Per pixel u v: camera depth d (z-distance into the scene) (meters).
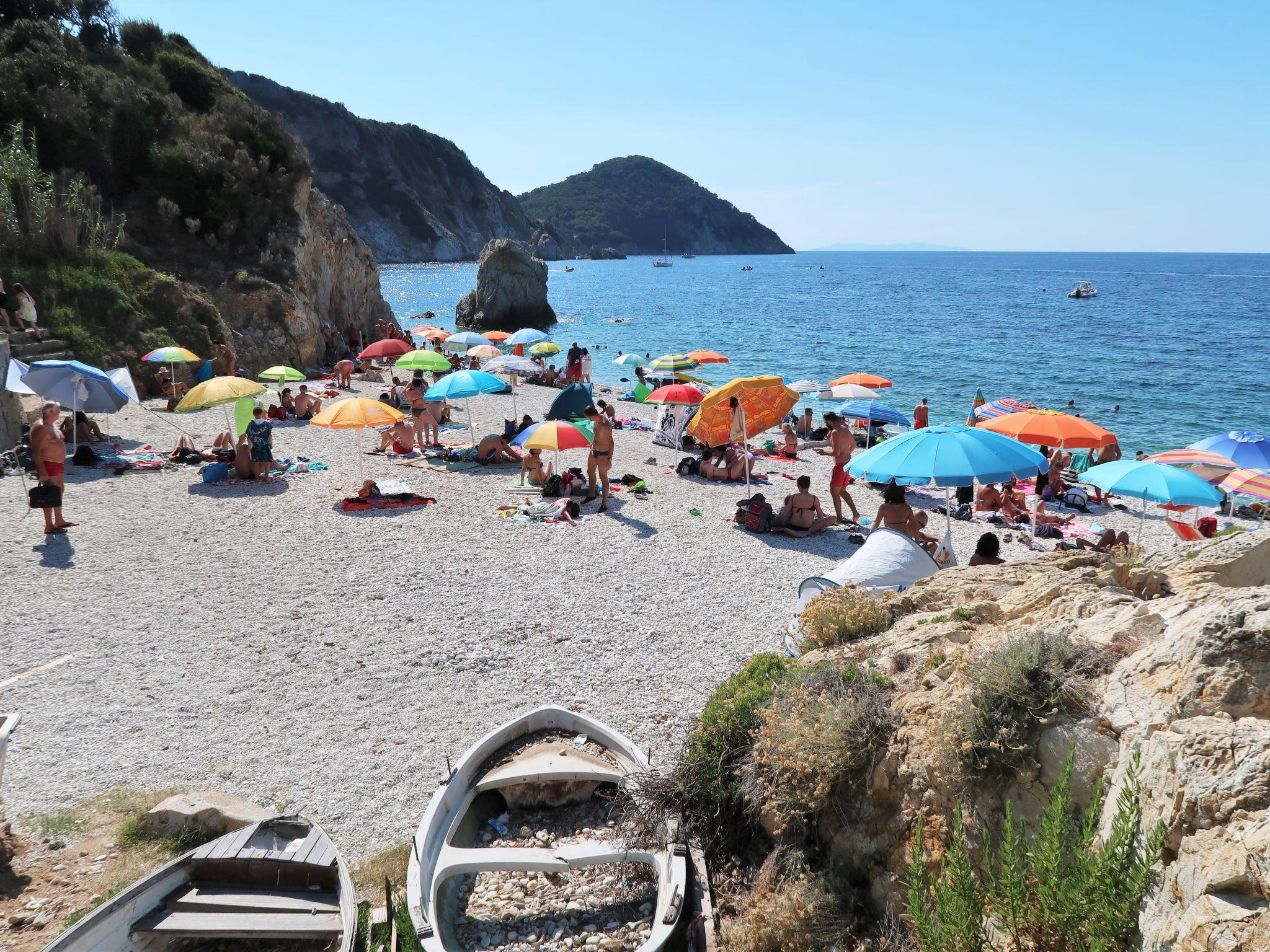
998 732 4.77
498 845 6.68
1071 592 6.25
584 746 7.63
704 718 6.89
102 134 33.38
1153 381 42.66
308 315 33.94
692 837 6.38
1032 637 5.17
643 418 28.62
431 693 9.27
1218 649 4.16
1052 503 18.66
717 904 5.89
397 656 10.09
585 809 7.20
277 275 33.59
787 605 11.88
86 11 38.06
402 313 84.12
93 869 6.39
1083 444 15.59
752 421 18.91
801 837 5.90
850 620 7.59
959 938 4.22
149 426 22.11
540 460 18.53
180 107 36.97
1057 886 4.04
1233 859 3.37
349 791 7.52
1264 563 6.12
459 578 12.64
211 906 5.70
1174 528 15.07
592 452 16.64
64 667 9.59
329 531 14.64
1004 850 4.33
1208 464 16.41
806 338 61.91
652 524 15.61
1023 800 4.67
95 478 17.27
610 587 12.42
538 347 34.97
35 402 21.00
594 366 46.69
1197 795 3.65
